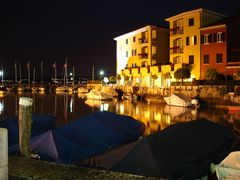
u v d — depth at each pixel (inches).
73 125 567.5
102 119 639.8
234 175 307.7
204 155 432.8
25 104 356.8
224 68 2081.7
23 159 273.1
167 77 2458.2
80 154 491.2
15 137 585.3
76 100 2500.0
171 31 2544.3
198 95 1959.9
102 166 409.4
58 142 501.7
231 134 528.7
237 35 2087.8
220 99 1803.6
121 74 3144.7
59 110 1745.8
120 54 3321.9
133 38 3112.7
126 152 419.8
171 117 1395.2
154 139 426.0
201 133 490.0
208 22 2362.2
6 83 5128.0
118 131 603.2
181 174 371.2
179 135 456.8
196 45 2315.5
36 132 700.0
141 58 2960.1
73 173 239.6
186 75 2197.3
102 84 3491.6
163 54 2915.8
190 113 1546.5
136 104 2102.6
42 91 4109.3
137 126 669.9
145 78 2790.4
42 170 245.6
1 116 1487.5
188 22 2393.0
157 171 368.5
